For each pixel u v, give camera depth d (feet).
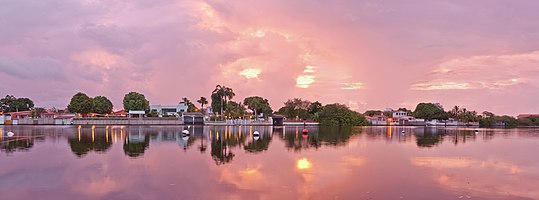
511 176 94.73
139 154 131.85
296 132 308.60
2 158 119.85
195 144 176.24
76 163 108.88
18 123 452.35
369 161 118.32
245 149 153.38
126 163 109.19
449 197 72.08
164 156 126.62
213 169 99.55
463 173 98.02
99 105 546.67
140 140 199.62
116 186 78.07
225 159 120.16
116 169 98.22
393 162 116.37
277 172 95.96
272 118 533.55
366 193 74.33
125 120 479.41
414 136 270.46
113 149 149.07
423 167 106.93
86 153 134.10
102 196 70.28
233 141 197.67
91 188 76.33
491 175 95.76
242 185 80.02
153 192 73.26
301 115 635.66
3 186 78.33
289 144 180.45
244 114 625.41
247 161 115.85
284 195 72.08
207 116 563.48
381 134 293.02
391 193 74.54
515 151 156.76
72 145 166.40
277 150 150.10
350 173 95.55
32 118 469.16
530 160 126.31
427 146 178.50
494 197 72.84
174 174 91.61
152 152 138.82
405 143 196.34
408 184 82.79
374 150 154.20
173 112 630.74
